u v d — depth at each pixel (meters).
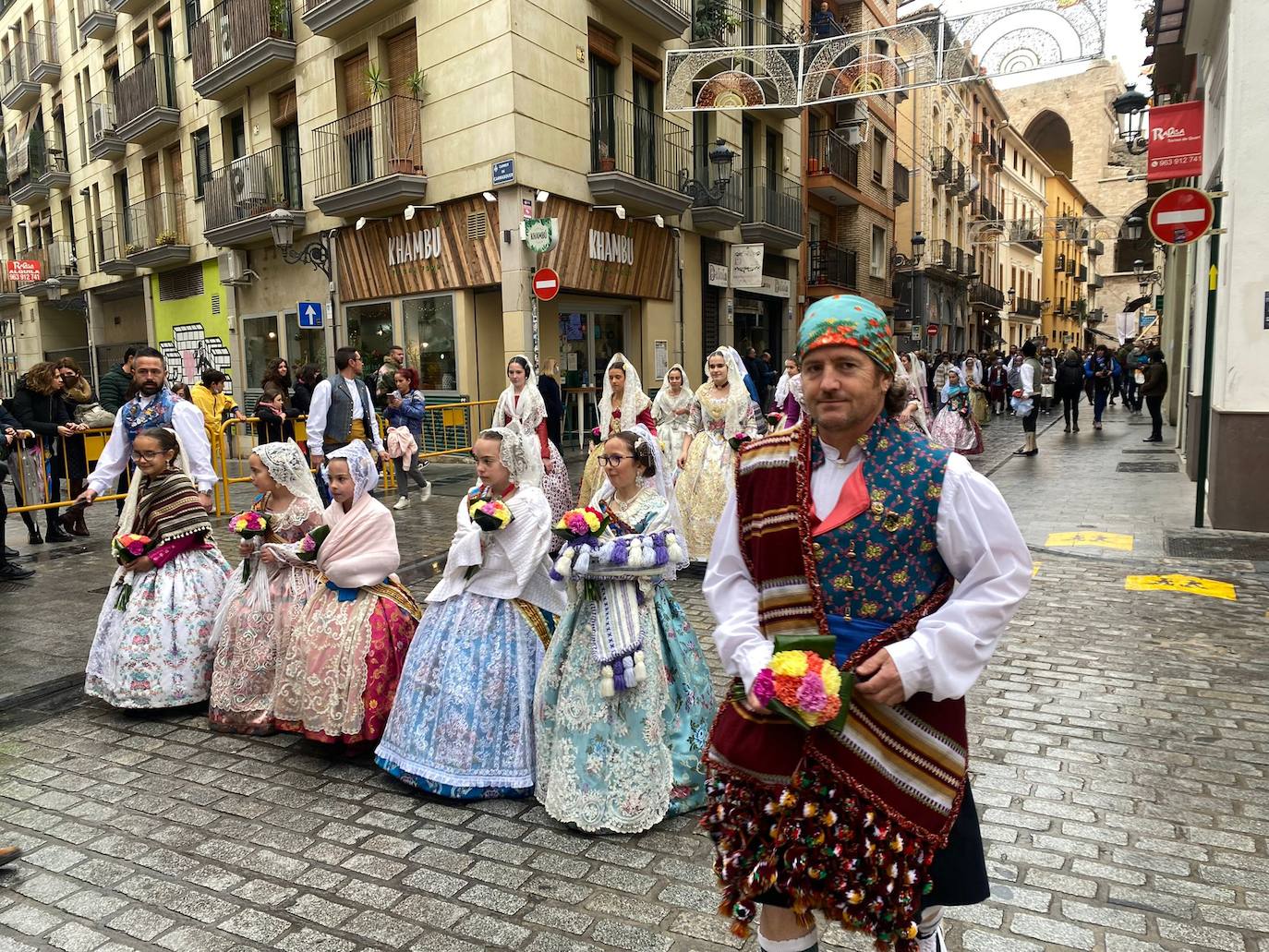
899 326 28.84
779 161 20.83
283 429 10.87
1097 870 2.85
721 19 16.80
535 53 12.76
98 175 22.92
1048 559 7.19
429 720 3.54
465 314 13.66
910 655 1.62
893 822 1.68
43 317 27.64
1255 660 4.78
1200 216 7.14
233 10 16.33
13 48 26.36
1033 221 47.19
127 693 4.36
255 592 4.25
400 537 8.07
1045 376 25.48
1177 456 13.33
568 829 3.25
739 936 1.85
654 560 3.21
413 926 2.65
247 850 3.13
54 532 8.61
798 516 1.78
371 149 14.29
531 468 3.69
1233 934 2.51
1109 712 4.14
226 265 17.84
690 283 17.02
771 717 1.78
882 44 9.10
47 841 3.22
